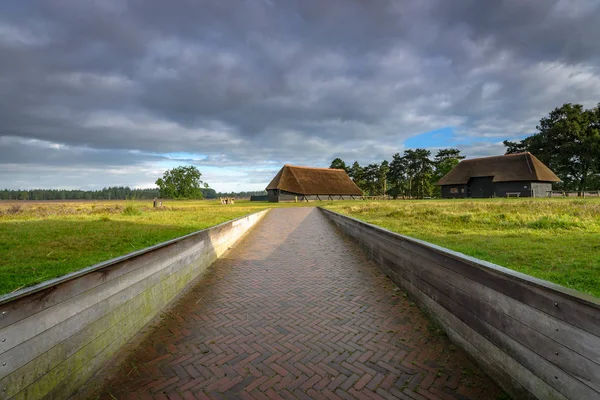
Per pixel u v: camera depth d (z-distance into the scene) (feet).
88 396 8.08
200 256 20.17
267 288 17.04
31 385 6.64
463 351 10.00
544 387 6.57
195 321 12.81
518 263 18.54
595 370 5.36
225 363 9.68
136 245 27.35
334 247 28.96
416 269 14.20
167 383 8.68
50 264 19.88
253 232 41.27
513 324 7.59
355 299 15.11
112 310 10.02
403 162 257.34
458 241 26.32
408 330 11.73
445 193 176.35
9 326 6.15
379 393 8.18
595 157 162.40
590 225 31.76
